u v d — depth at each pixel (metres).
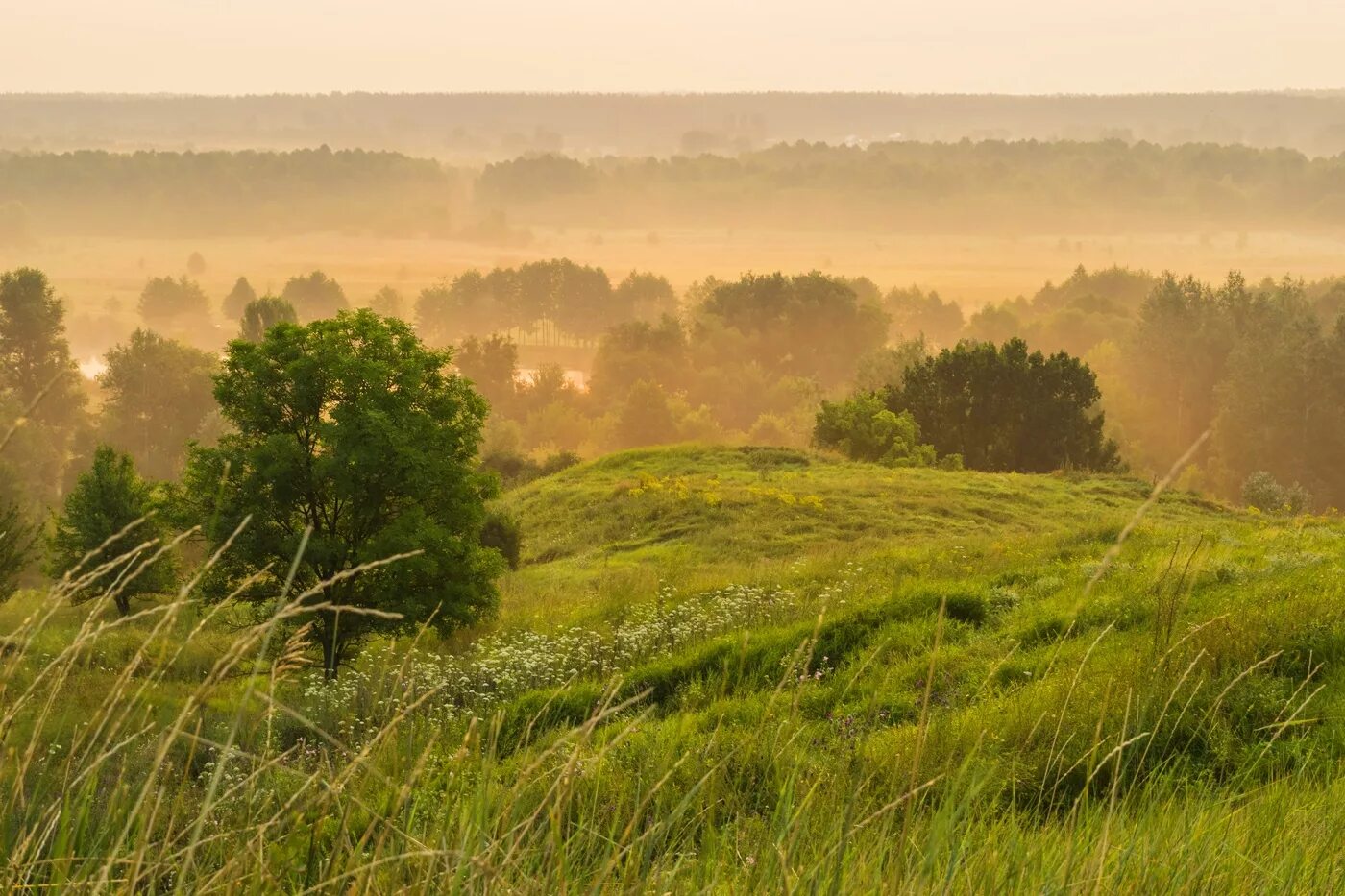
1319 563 13.47
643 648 13.84
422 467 16.83
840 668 10.32
